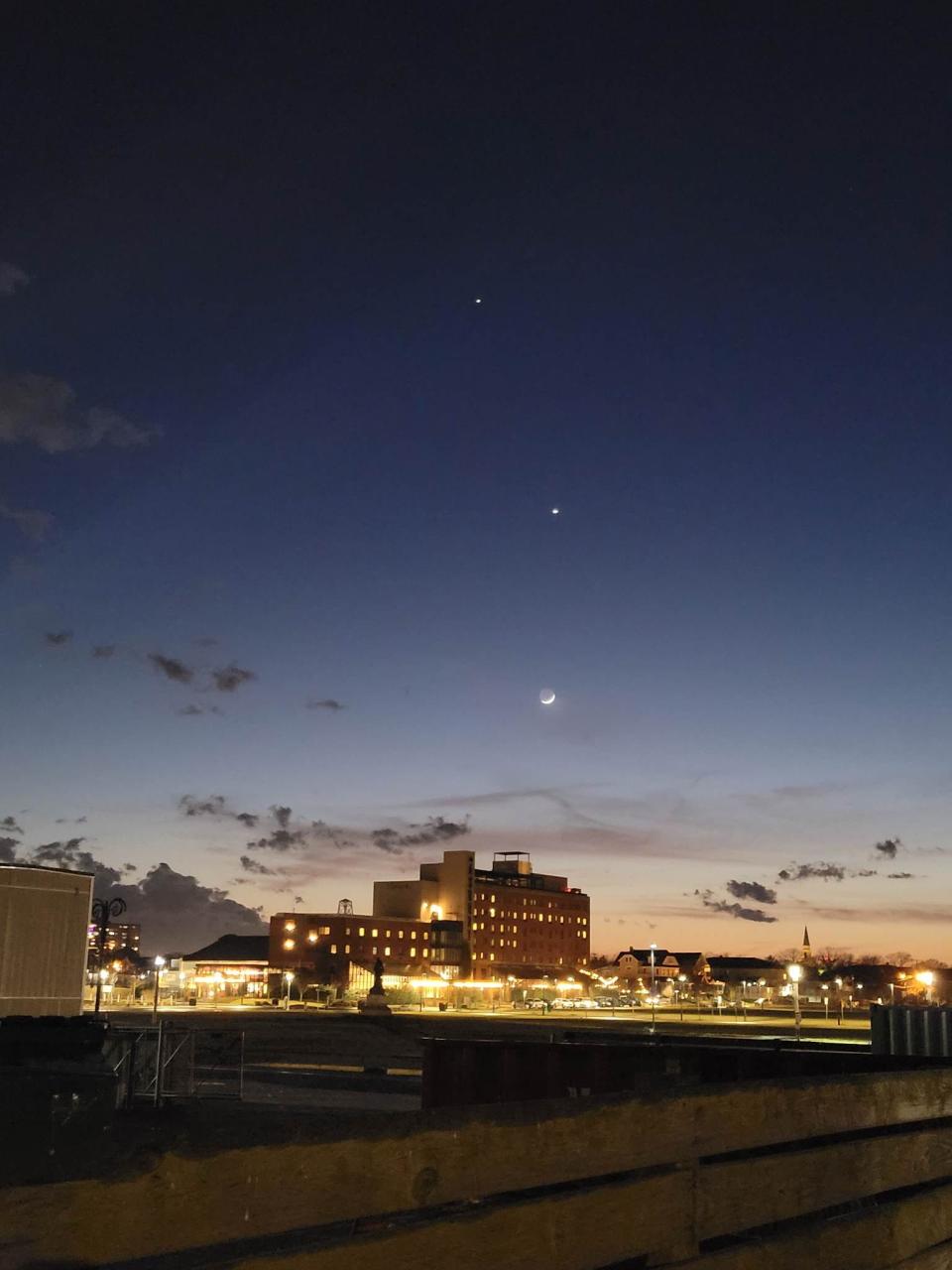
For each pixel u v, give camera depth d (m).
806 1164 5.49
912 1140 6.52
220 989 191.62
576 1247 4.04
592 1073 18.05
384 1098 38.84
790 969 73.88
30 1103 26.06
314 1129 3.24
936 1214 6.44
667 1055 17.41
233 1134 3.10
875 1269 5.78
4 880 44.88
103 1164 2.75
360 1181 3.33
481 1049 19.02
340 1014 126.19
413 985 186.75
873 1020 24.08
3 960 44.44
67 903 46.75
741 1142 5.06
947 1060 15.38
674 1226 4.55
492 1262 3.70
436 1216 3.68
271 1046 74.31
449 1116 3.67
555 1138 4.04
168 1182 2.86
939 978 179.12
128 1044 32.53
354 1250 3.27
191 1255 6.59
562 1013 149.12
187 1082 32.41
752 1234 5.89
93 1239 2.69
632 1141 4.41
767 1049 17.11
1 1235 2.54
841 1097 5.90
